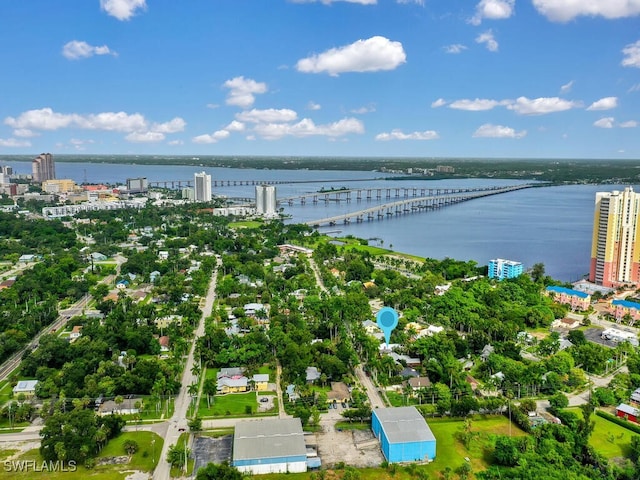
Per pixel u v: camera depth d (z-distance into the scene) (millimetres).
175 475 191125
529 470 183750
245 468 194000
